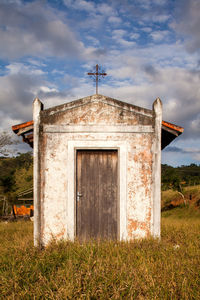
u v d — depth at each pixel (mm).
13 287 3201
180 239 5824
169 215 19781
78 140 5422
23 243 5051
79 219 5402
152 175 5383
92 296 2980
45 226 5238
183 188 23250
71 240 5168
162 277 3369
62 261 4020
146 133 5453
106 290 3068
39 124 5398
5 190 19906
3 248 5203
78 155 5512
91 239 5113
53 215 5266
